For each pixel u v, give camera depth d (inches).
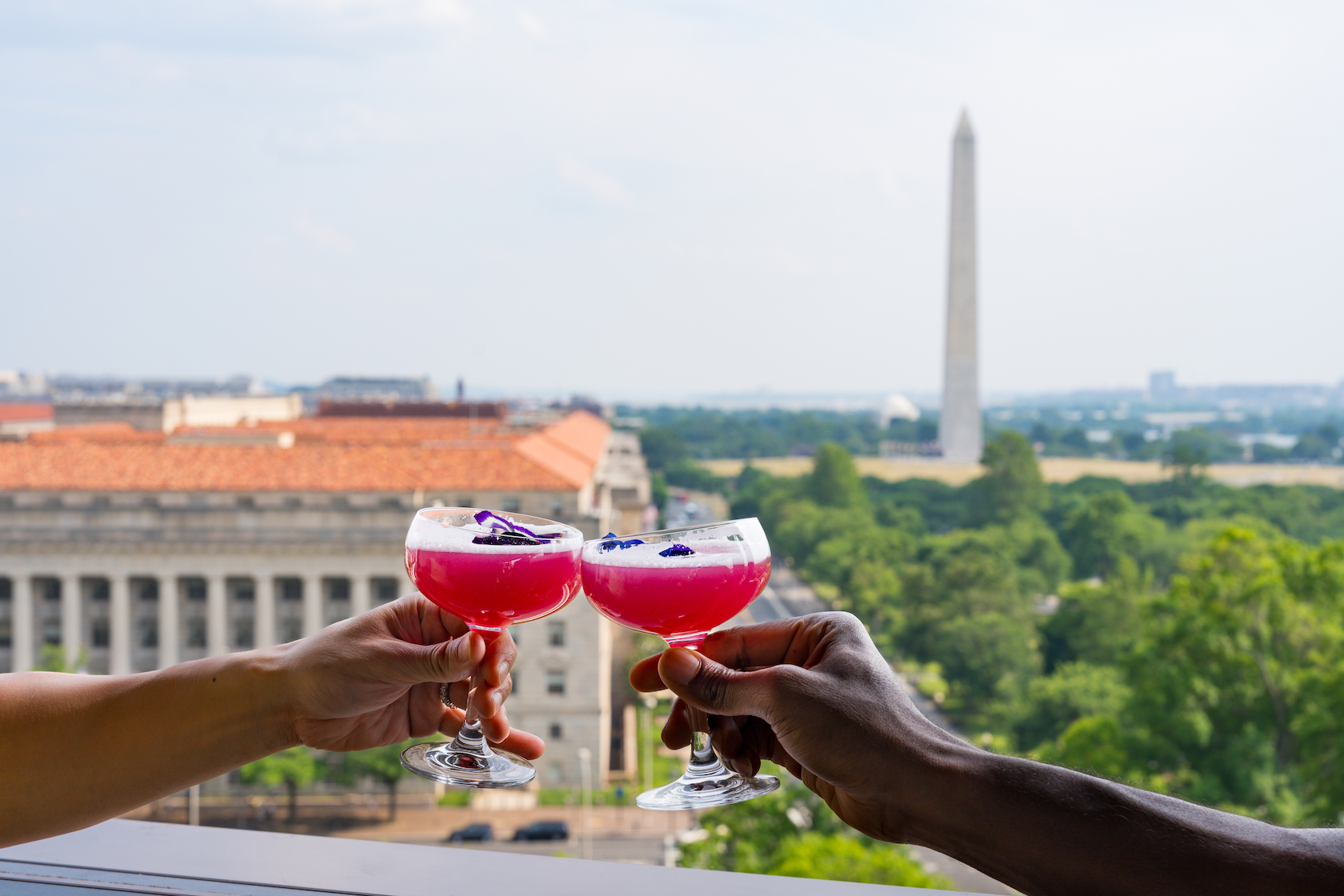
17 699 61.3
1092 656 2064.5
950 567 2412.6
